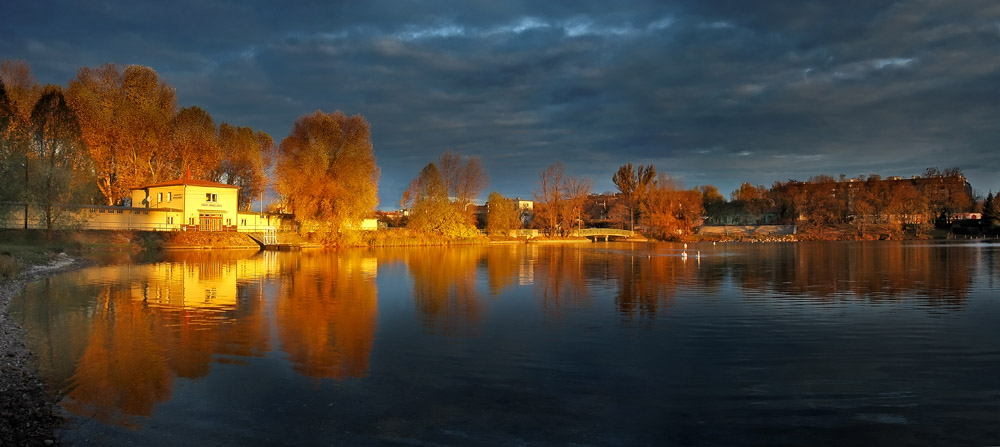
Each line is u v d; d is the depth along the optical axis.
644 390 11.10
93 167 62.06
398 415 9.59
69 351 13.95
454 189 98.25
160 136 72.12
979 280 32.12
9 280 28.91
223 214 73.94
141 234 63.31
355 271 37.69
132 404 10.02
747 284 30.25
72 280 30.22
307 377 11.80
